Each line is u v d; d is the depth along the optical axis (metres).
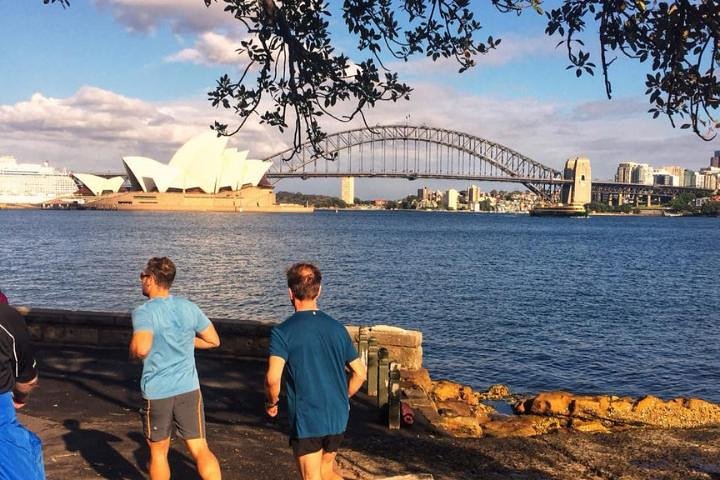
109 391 7.88
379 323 23.92
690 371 17.03
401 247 72.06
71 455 5.64
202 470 4.38
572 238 102.12
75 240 72.88
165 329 4.27
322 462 4.08
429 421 8.05
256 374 9.08
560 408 9.48
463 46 6.04
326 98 6.02
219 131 6.12
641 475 6.29
